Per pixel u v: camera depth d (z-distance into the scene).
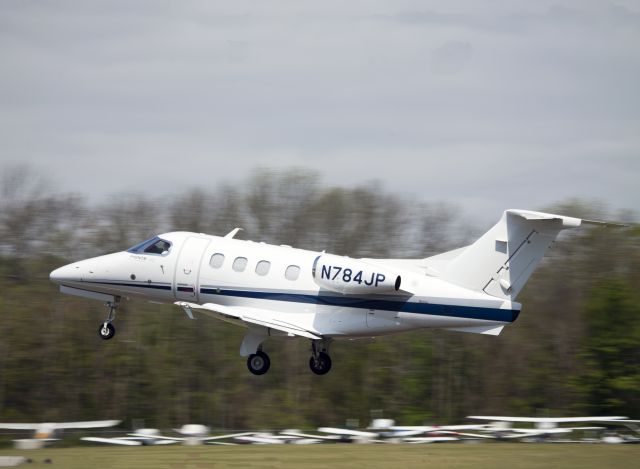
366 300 75.88
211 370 128.88
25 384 125.25
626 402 124.56
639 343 124.75
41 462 63.97
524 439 85.00
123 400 125.00
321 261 75.88
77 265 83.38
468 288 74.88
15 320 127.44
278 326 74.94
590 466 62.38
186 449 74.25
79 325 129.25
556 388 126.88
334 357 130.25
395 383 128.25
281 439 83.25
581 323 129.75
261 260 78.06
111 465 62.56
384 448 74.06
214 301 79.00
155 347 129.00
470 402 127.94
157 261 80.56
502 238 74.31
